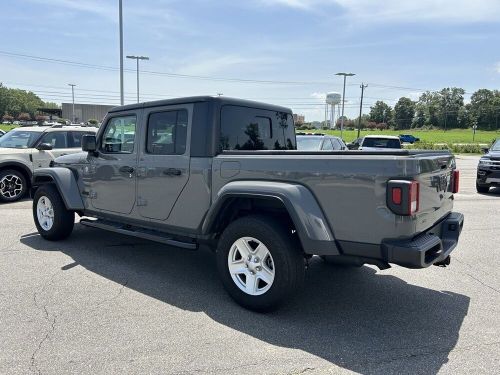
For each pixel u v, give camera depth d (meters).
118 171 5.30
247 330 3.63
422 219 3.56
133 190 5.14
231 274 4.11
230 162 4.18
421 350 3.34
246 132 4.84
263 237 3.82
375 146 18.16
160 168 4.77
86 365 3.03
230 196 4.03
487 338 3.57
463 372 3.03
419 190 3.38
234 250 4.11
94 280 4.80
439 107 168.38
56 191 6.27
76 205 5.93
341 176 3.53
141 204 5.06
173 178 4.65
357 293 4.57
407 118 171.62
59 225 6.23
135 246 6.26
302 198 3.66
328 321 3.85
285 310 4.08
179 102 4.61
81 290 4.48
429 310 4.14
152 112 4.89
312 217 3.62
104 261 5.52
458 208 10.25
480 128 157.50
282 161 3.85
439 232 4.15
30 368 2.98
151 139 4.93
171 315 3.91
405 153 3.41
